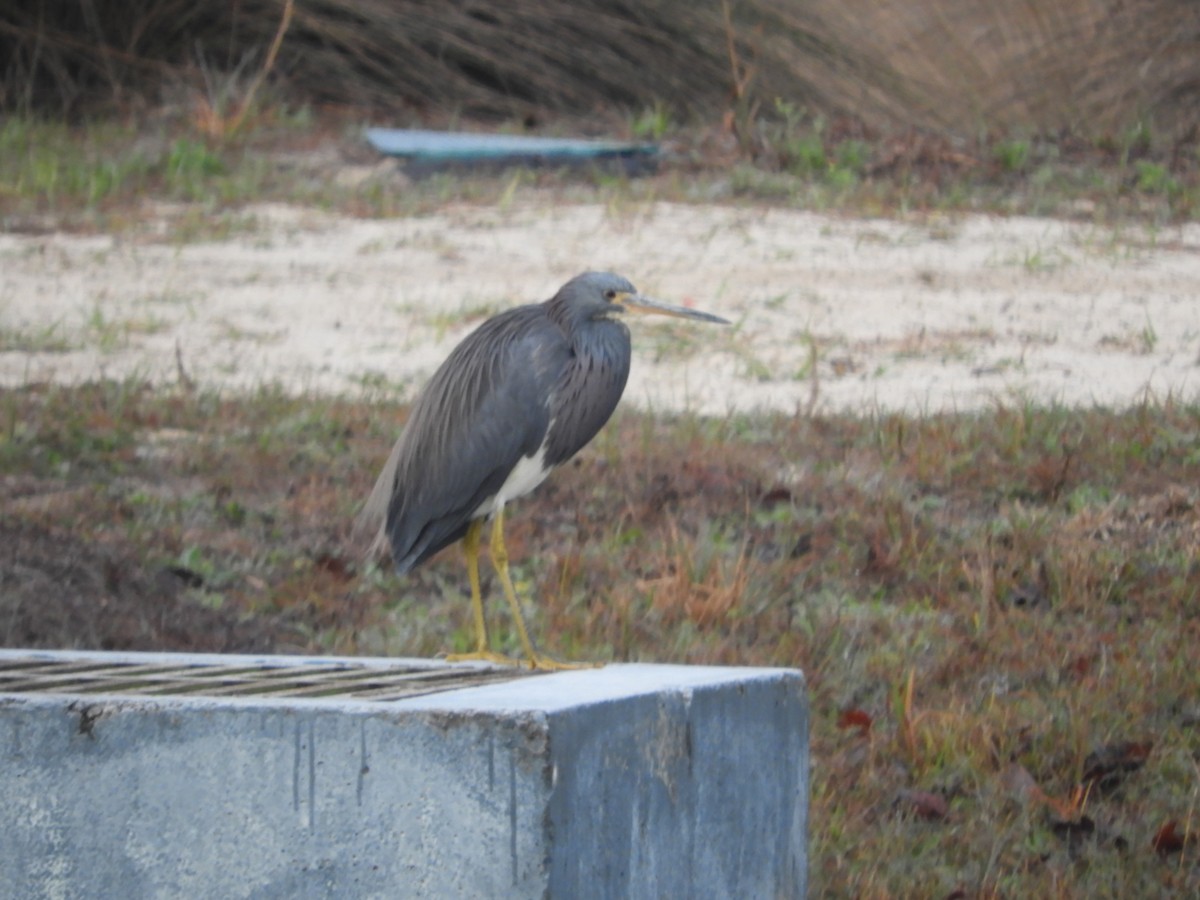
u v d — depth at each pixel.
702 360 16.69
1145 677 10.36
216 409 14.77
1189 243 20.69
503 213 21.34
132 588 10.84
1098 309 18.27
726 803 6.73
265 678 7.02
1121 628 11.02
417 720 5.67
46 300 18.33
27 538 11.09
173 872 5.86
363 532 12.10
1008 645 10.80
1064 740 9.65
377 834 5.71
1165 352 16.94
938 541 12.19
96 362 16.47
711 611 11.02
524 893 5.58
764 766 7.04
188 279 19.09
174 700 5.89
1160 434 13.97
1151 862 8.74
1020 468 13.31
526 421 8.18
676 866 6.38
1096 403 15.16
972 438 14.05
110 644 10.03
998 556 12.02
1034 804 9.16
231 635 10.51
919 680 10.39
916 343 17.20
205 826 5.83
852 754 9.63
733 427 14.53
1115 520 12.52
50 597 10.30
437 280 19.03
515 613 7.85
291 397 15.30
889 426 14.16
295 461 13.56
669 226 20.86
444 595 11.43
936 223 21.22
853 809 9.08
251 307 18.22
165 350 16.89
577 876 5.75
